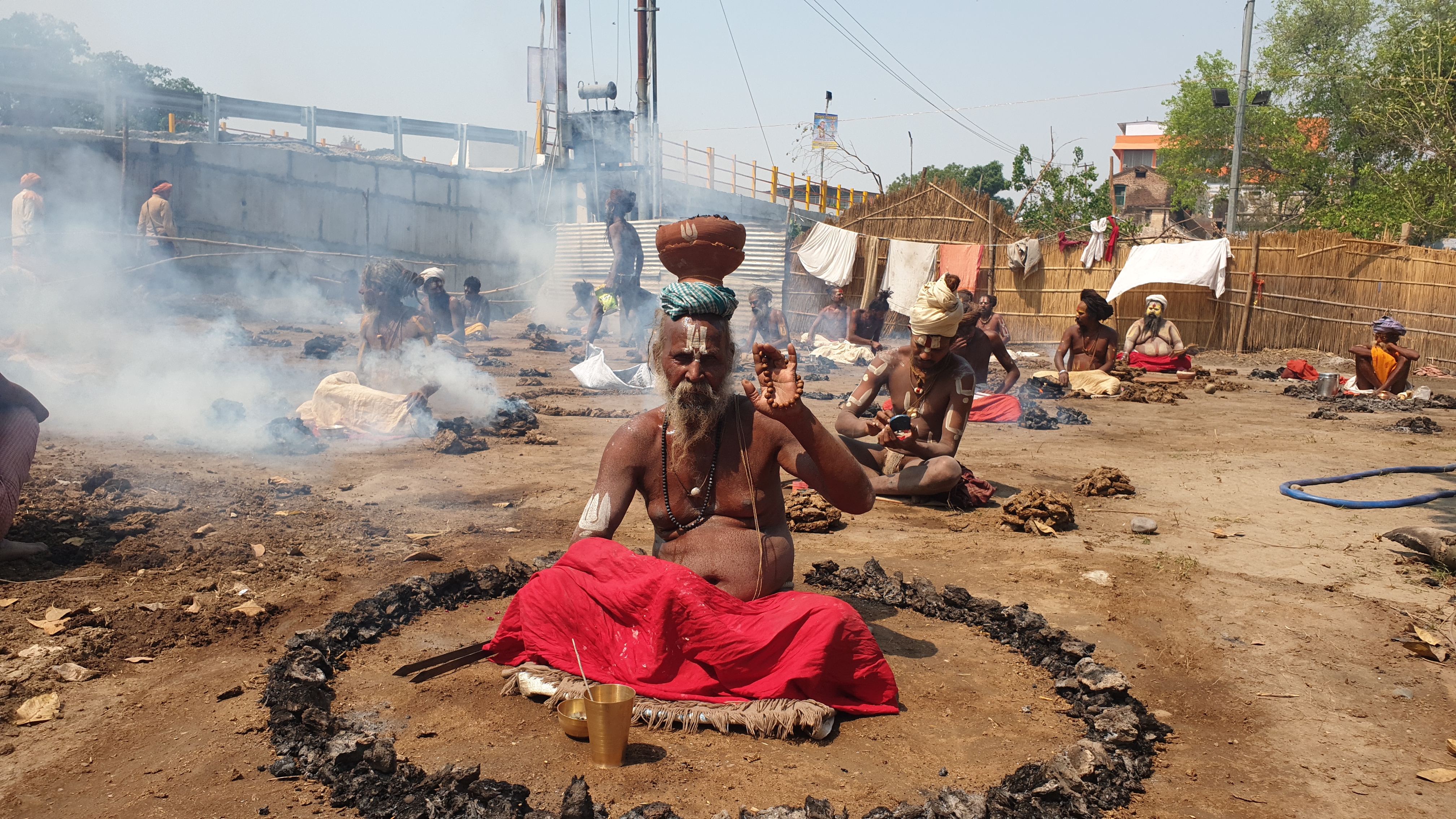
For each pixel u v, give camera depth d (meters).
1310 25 38.81
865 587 5.43
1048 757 3.54
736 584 4.20
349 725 3.61
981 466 9.18
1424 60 30.88
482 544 6.16
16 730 3.58
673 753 3.51
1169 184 49.75
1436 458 9.75
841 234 24.17
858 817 3.08
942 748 3.61
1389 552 6.37
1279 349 23.61
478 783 3.12
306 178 29.17
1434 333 22.81
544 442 9.68
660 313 4.29
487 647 4.29
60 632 4.43
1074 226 31.84
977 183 46.25
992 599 5.27
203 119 31.61
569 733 3.59
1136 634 4.88
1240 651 4.66
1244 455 9.88
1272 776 3.50
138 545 5.75
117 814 3.05
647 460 4.30
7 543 5.34
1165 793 3.37
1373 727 3.91
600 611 4.09
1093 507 7.62
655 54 31.94
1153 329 17.92
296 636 4.34
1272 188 40.41
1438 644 4.68
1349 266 23.41
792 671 3.78
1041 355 22.48
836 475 4.14
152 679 4.07
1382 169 37.25
